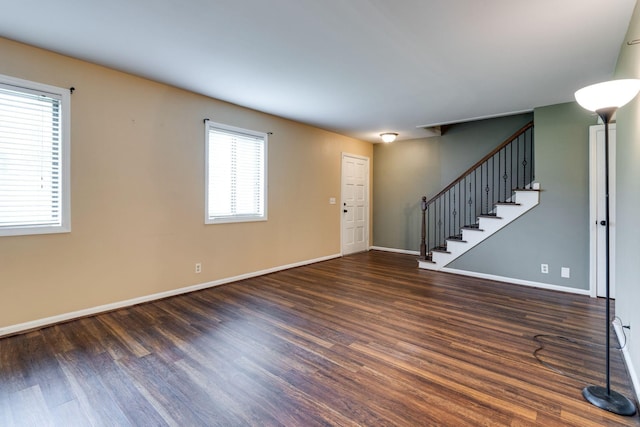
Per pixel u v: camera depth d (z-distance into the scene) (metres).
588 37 2.38
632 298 2.05
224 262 4.14
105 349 2.37
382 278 4.49
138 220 3.31
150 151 3.38
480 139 5.52
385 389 1.90
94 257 3.02
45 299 2.75
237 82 3.36
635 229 1.96
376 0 1.96
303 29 2.31
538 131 4.11
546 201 4.03
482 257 4.52
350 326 2.82
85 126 2.93
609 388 1.80
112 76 3.08
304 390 1.89
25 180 2.65
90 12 2.12
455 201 5.81
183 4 2.03
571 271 3.87
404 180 6.45
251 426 1.60
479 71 3.03
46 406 1.74
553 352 2.36
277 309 3.23
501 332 2.70
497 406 1.75
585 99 1.77
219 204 4.08
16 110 2.60
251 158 4.45
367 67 2.95
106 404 1.76
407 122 5.00
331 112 4.46
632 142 2.10
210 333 2.66
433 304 3.41
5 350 2.33
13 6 2.06
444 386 1.93
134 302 3.30
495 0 1.94
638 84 1.59
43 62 2.68
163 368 2.12
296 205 5.14
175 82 3.39
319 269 5.04
